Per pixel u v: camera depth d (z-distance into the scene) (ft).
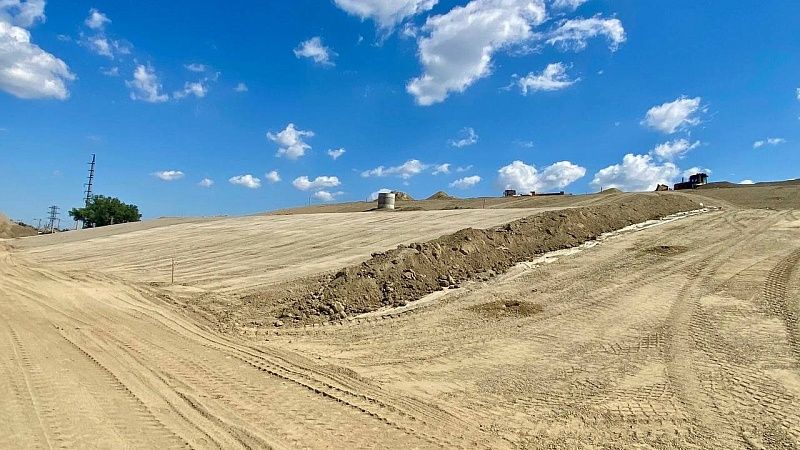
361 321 37.99
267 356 28.86
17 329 31.19
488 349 31.12
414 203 170.91
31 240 115.55
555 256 54.44
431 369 27.84
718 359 27.43
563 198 144.05
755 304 36.01
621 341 31.35
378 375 26.58
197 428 18.12
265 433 18.11
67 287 48.85
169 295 46.78
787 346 28.45
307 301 41.86
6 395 19.86
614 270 48.21
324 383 24.47
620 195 129.08
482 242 54.03
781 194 109.81
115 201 221.66
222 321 37.99
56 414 18.39
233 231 102.27
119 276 61.26
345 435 18.44
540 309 38.83
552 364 28.25
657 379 25.40
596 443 19.06
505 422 20.85
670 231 64.59
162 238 100.48
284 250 76.54
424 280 45.70
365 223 99.30
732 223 68.49
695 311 35.78
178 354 28.07
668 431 20.01
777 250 51.70
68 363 24.81
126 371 24.23
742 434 19.60
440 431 19.45
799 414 20.99
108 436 16.92
